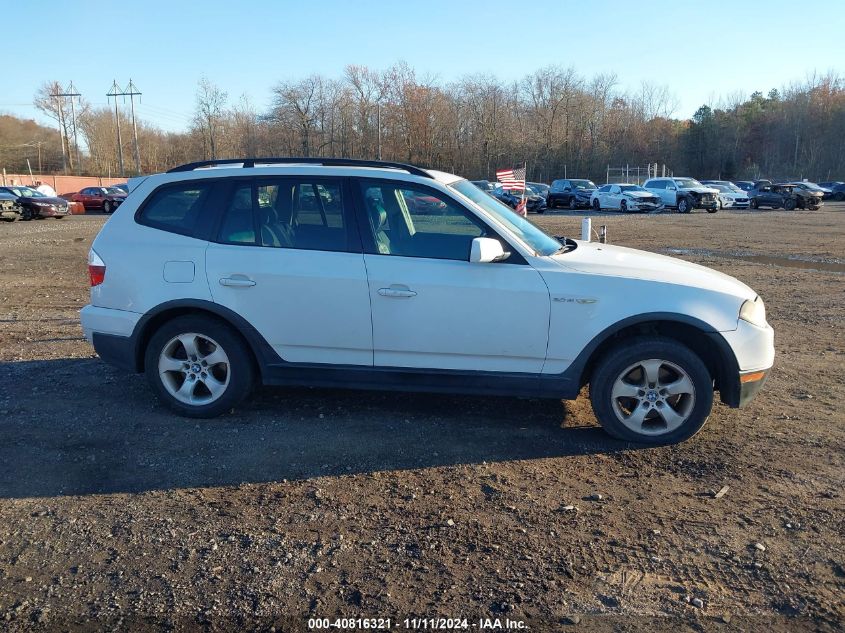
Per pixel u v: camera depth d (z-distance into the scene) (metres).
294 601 2.86
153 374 4.92
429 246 4.62
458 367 4.61
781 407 5.24
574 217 31.42
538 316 4.45
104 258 4.94
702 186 34.62
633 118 79.25
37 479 3.97
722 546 3.28
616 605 2.83
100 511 3.61
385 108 70.12
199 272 4.77
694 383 4.39
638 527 3.45
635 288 4.40
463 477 4.02
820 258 15.30
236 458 4.27
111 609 2.81
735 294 4.46
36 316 8.82
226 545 3.28
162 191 5.00
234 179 4.89
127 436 4.60
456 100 73.44
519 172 14.32
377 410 5.12
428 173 4.80
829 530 3.41
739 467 4.16
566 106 76.25
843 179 72.38
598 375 4.48
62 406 5.16
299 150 71.06
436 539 3.33
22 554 3.21
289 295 4.66
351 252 4.66
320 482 3.95
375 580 3.00
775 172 76.12
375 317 4.60
